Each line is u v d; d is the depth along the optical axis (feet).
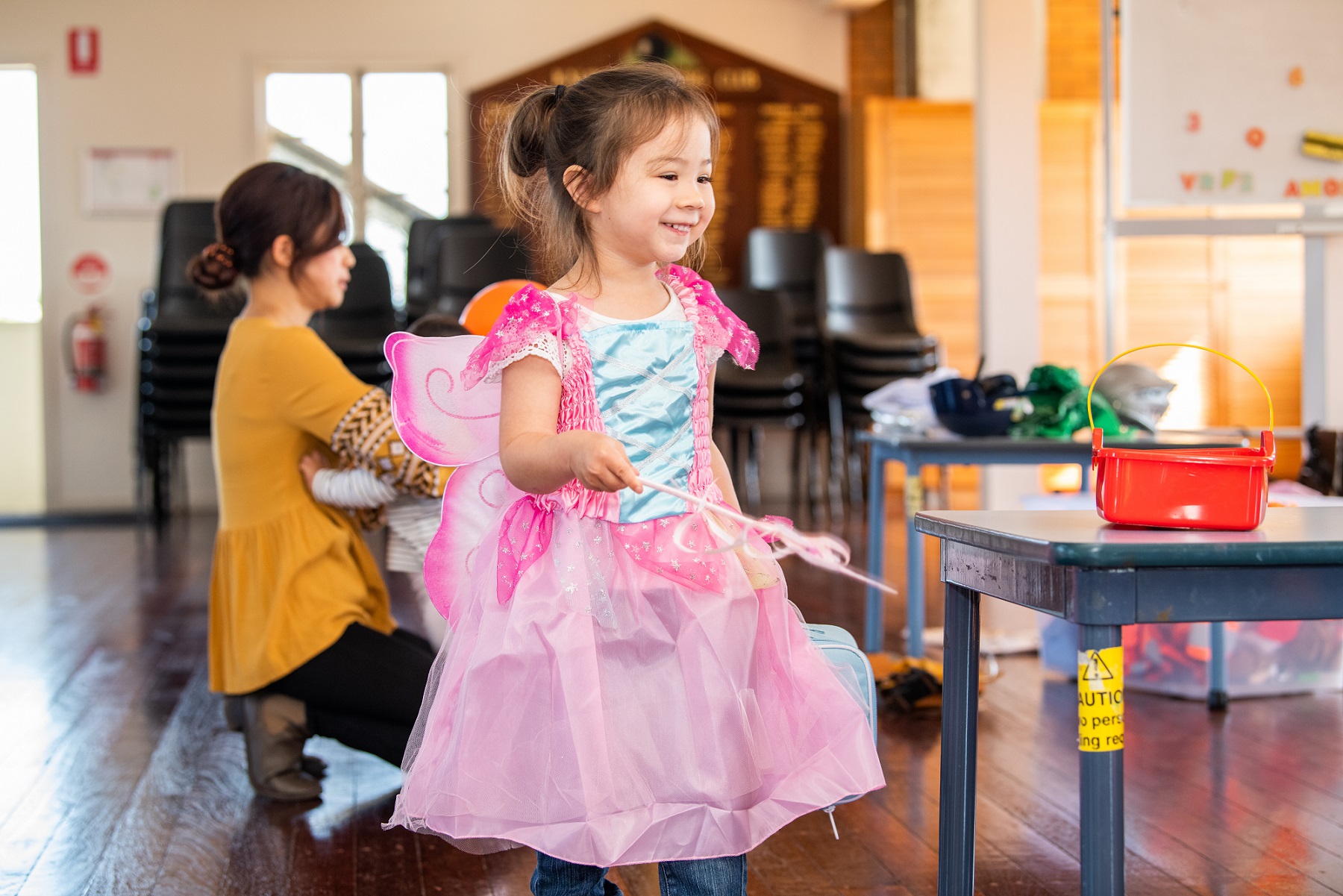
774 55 25.64
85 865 6.24
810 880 5.99
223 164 24.70
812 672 4.22
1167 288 24.91
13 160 24.57
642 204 4.11
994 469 13.71
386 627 7.50
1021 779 7.50
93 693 10.01
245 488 7.11
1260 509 3.91
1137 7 11.19
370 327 21.11
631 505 4.14
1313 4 11.14
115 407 24.41
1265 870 6.04
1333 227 11.16
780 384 21.62
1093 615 3.56
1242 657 9.30
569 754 3.85
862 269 23.20
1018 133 13.84
